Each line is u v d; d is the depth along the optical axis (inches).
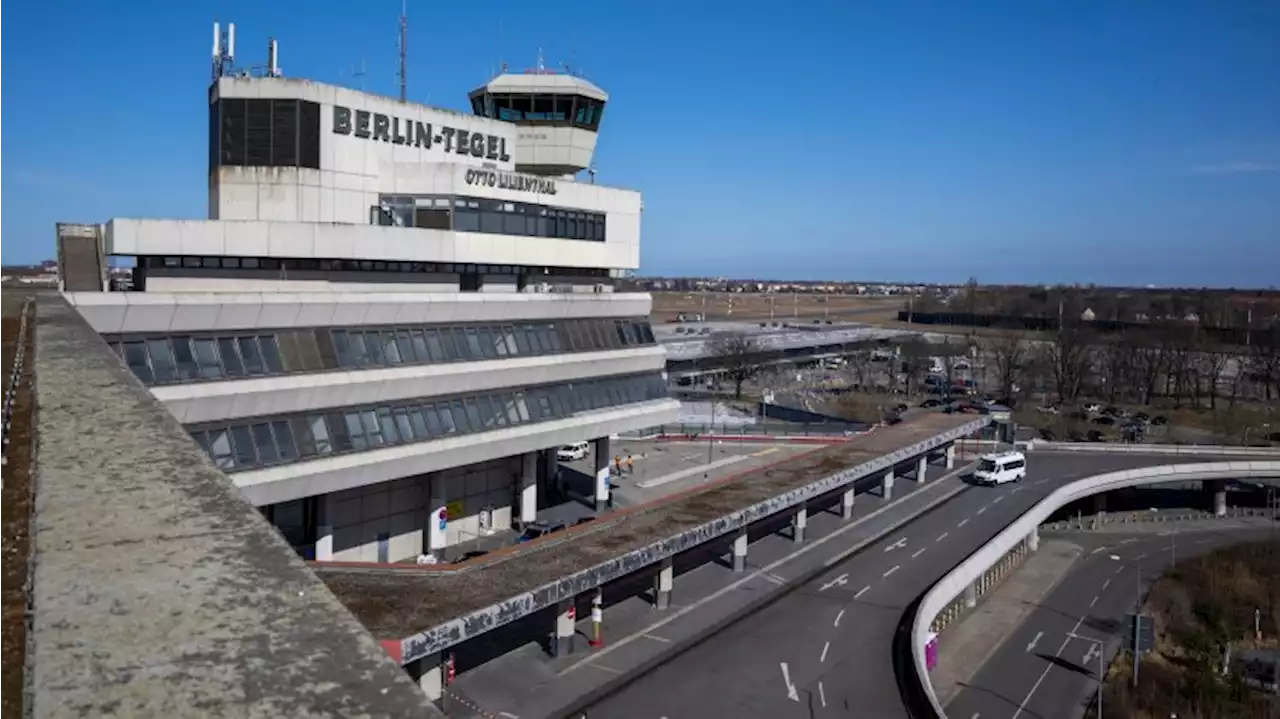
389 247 2046.0
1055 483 3257.9
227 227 1855.3
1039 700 1919.3
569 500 2839.6
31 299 1670.8
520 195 2353.6
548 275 2546.8
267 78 2014.0
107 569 310.0
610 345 2588.6
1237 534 3314.5
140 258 1840.6
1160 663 2165.4
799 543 2400.3
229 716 210.2
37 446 514.3
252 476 1681.8
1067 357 6092.5
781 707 1454.2
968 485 3230.8
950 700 1902.1
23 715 210.4
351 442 1870.1
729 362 6412.4
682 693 1503.4
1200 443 4591.5
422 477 2288.4
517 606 1406.3
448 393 2095.2
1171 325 7396.7
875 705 1465.3
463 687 1493.6
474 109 2795.3
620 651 1663.4
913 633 1738.4
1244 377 6648.6
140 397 681.0
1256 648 2315.5
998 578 2677.2
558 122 2719.0
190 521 369.4
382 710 215.9
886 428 3388.3
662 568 1873.8
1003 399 5930.1
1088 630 2331.4
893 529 2600.9
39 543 336.8
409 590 1441.9
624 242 2714.1
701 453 3786.9
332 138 2084.2
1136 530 3353.8
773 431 4414.4
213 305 1678.2
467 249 2210.9
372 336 1953.7
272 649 249.3
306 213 2052.2
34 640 251.4
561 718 1406.3
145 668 234.8
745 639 1745.8
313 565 1544.0
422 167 2198.6
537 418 2311.8
